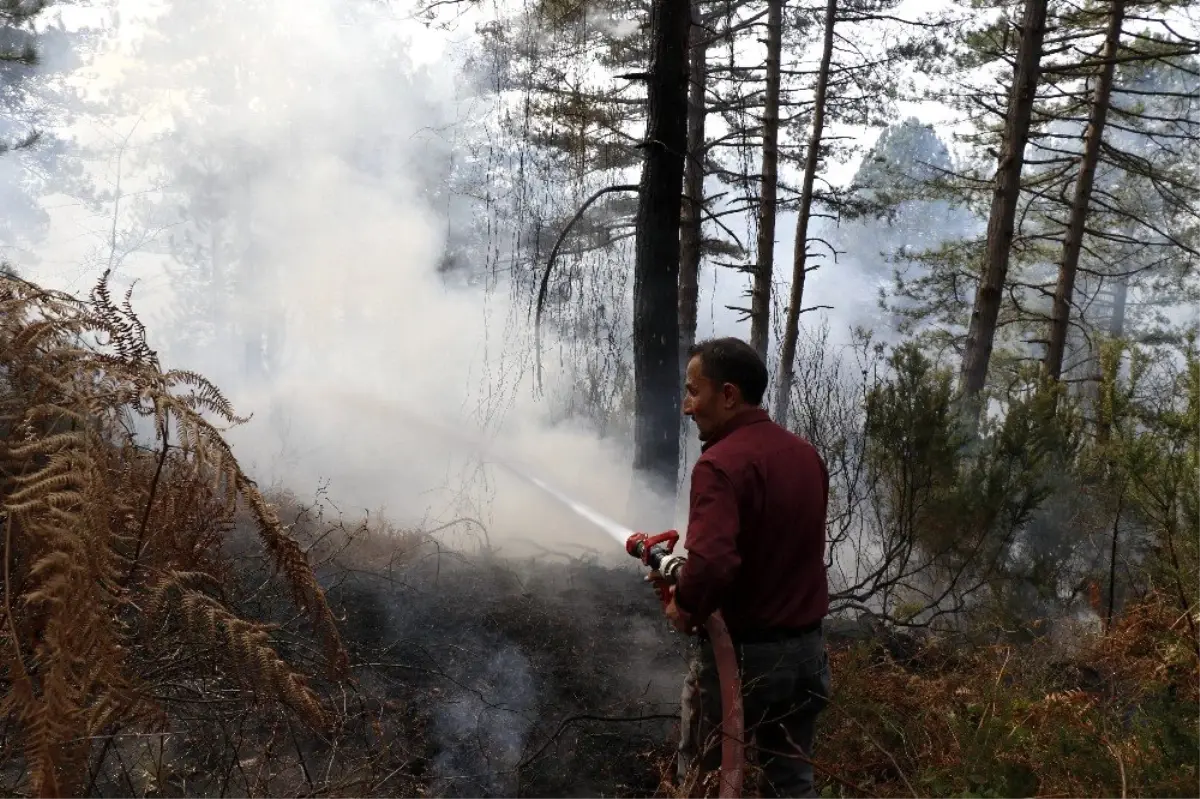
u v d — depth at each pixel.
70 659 1.42
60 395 1.66
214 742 2.52
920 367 5.02
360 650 3.46
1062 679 3.66
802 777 2.65
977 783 2.65
